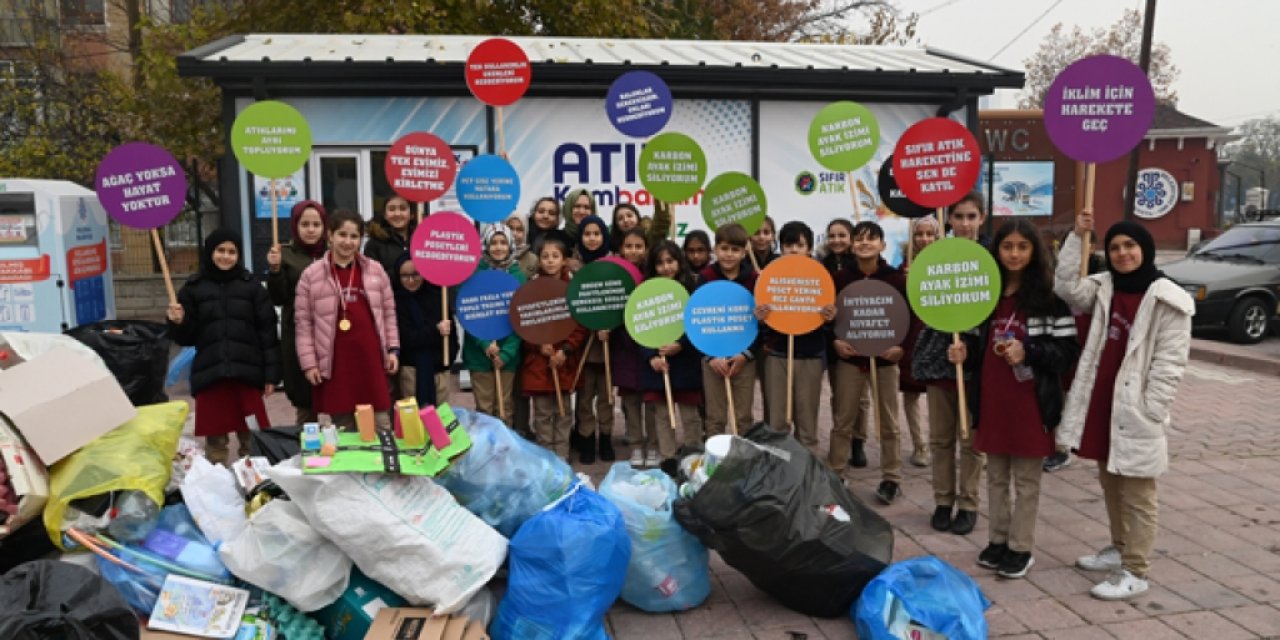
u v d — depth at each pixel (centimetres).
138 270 1521
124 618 277
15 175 1266
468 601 338
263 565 329
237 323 491
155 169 480
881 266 513
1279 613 371
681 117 873
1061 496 530
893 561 430
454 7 1295
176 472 407
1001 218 1244
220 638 320
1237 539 455
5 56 1493
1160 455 374
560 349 566
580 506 354
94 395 358
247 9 1294
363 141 822
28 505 329
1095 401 391
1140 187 3397
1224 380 895
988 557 423
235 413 498
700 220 885
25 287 796
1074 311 402
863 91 894
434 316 552
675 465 564
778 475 363
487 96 585
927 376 467
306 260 525
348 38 914
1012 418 402
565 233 651
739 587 408
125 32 1811
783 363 517
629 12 1438
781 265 472
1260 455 612
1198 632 355
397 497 336
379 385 485
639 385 562
